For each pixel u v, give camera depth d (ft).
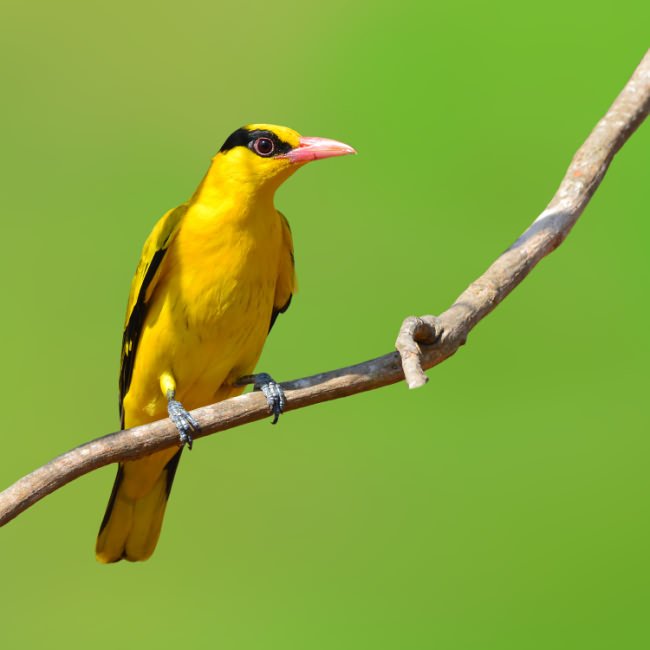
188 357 28.43
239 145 27.81
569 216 24.45
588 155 25.17
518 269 23.72
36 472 22.04
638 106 25.59
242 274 27.96
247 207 27.76
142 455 23.07
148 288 28.30
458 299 23.18
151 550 31.14
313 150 27.73
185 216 28.14
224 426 23.30
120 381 29.86
